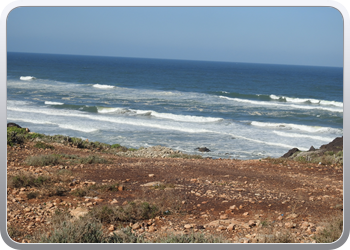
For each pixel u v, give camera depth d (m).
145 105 43.19
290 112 41.34
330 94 66.44
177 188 7.54
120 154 15.50
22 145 12.82
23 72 87.31
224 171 10.01
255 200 6.66
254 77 114.81
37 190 6.88
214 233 4.67
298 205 6.29
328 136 28.03
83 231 3.96
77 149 14.54
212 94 59.97
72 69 114.69
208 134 26.97
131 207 5.66
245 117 37.28
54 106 38.88
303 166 10.96
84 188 7.21
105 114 35.59
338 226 4.42
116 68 137.00
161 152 16.41
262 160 12.31
